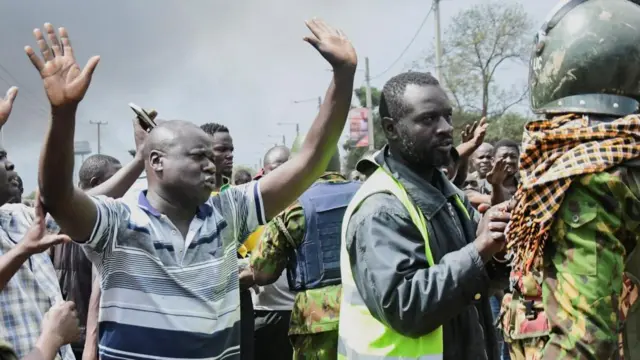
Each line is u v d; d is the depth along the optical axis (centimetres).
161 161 302
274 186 327
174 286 291
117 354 285
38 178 261
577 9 231
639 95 232
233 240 318
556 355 211
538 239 219
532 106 246
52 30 256
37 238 262
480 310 307
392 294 253
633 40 224
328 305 417
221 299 302
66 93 249
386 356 273
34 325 355
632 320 233
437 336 270
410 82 292
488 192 723
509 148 636
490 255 255
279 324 527
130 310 286
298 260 432
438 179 308
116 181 422
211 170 306
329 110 323
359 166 304
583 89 227
